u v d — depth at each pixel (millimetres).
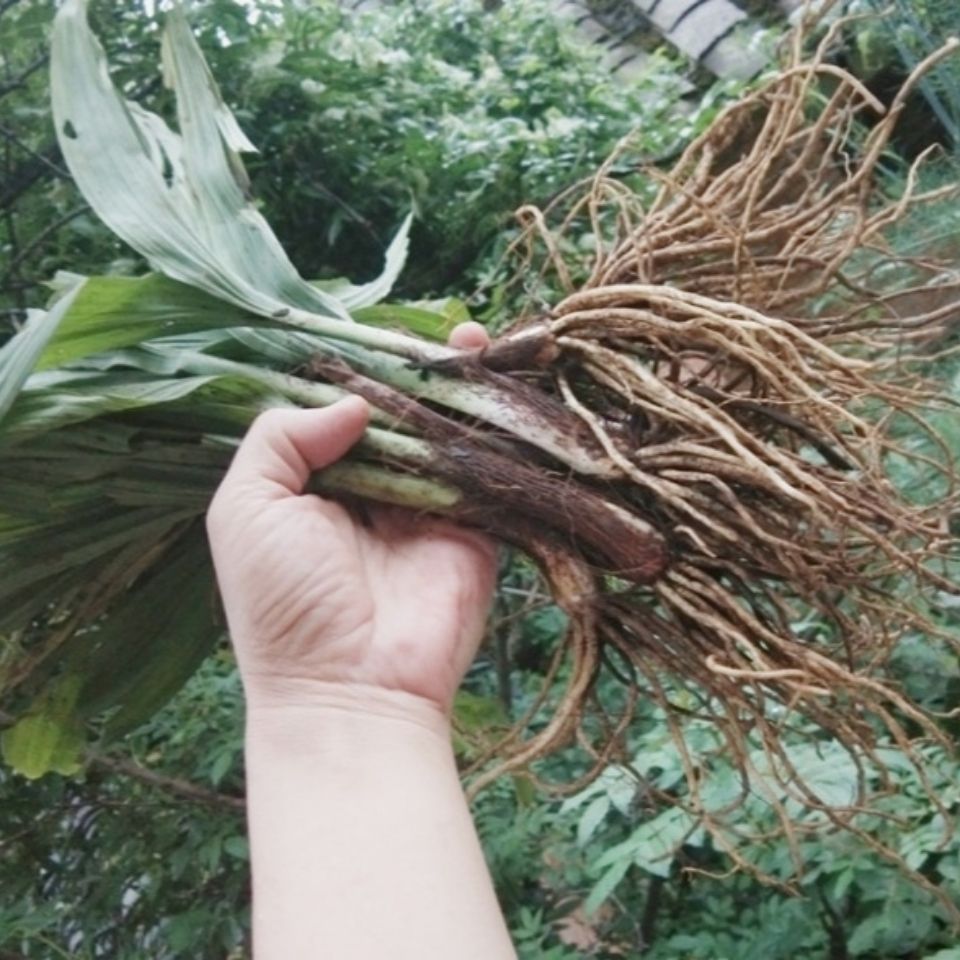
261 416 332
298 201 843
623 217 388
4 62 745
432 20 1028
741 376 369
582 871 542
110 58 744
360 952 257
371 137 843
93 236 733
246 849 596
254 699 308
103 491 359
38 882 694
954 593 339
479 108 892
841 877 428
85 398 338
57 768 451
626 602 361
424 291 864
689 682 451
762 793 419
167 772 637
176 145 410
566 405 361
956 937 424
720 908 502
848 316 378
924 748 460
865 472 349
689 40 1013
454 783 300
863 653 418
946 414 520
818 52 353
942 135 811
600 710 374
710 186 382
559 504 348
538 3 1027
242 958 637
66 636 399
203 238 375
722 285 384
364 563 342
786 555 346
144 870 654
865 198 360
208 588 409
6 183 733
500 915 271
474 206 831
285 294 383
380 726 303
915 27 663
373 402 356
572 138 840
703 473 345
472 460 350
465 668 335
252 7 822
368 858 274
